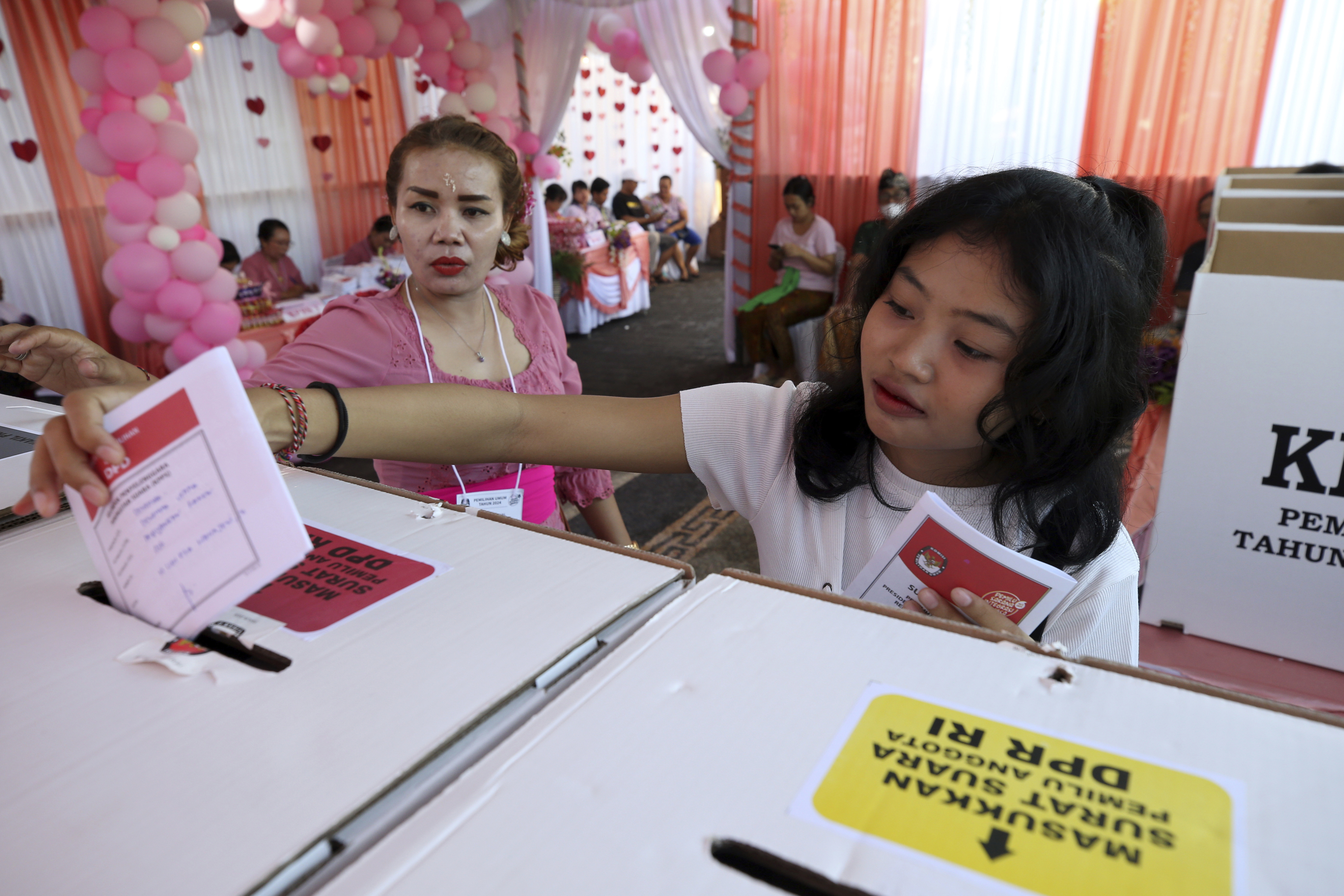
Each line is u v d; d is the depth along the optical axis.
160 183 3.15
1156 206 0.76
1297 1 3.95
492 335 1.38
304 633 0.43
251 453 0.38
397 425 0.72
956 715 0.35
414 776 0.33
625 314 7.06
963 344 0.65
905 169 4.94
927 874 0.28
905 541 0.69
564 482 1.52
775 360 5.13
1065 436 0.69
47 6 5.01
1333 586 1.36
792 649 0.40
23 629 0.44
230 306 3.54
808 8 4.94
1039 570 0.63
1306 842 0.29
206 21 3.26
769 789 0.32
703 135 5.43
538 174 5.75
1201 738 0.34
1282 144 4.14
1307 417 1.30
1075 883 0.28
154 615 0.44
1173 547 1.46
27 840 0.30
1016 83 4.55
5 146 4.93
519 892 0.27
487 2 5.54
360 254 5.99
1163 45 4.20
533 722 0.35
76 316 5.33
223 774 0.33
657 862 0.28
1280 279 1.26
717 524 3.07
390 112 7.31
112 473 0.42
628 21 5.36
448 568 0.50
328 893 0.27
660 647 0.41
